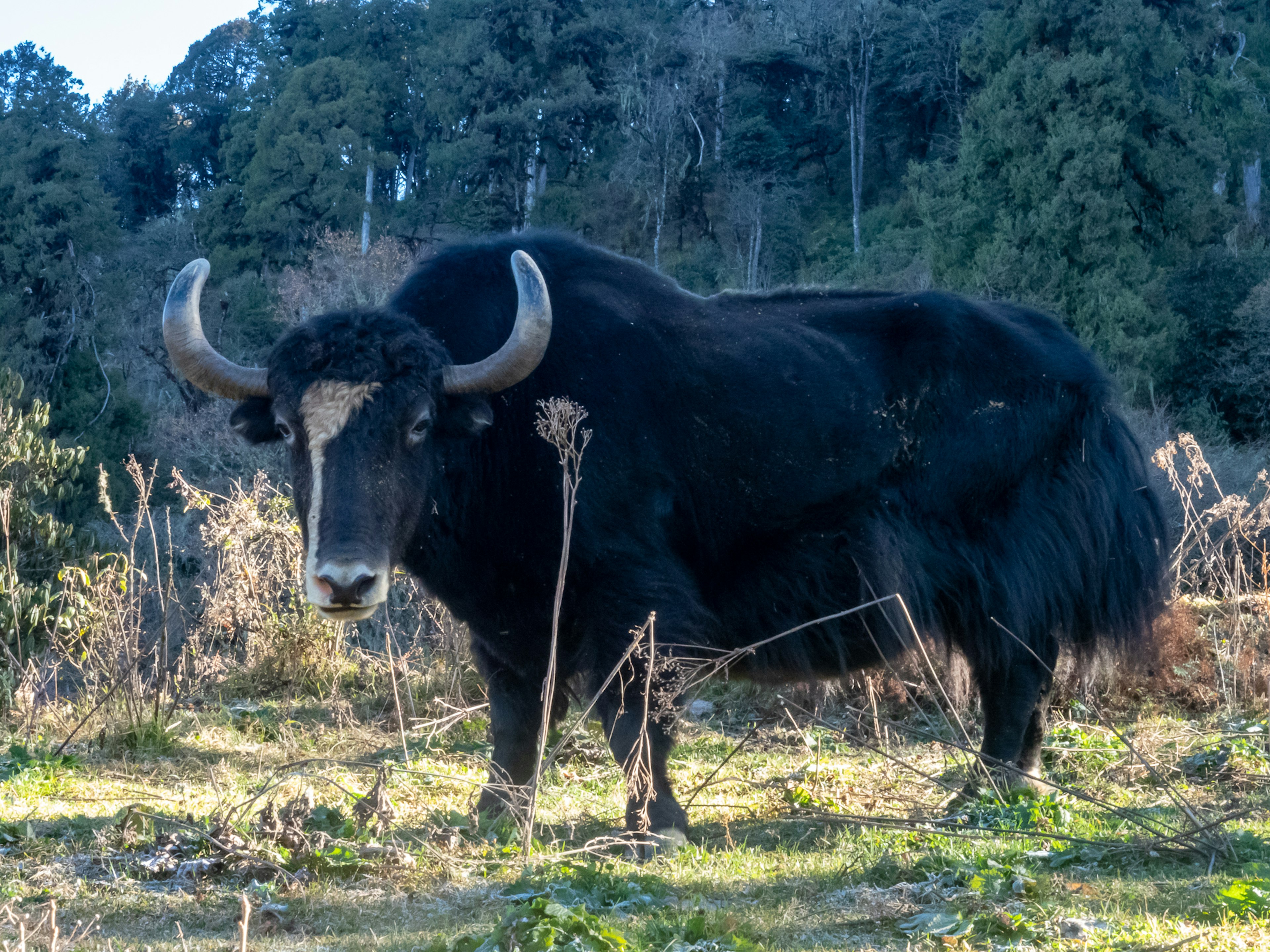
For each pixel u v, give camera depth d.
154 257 52.56
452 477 4.82
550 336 5.01
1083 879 4.03
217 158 79.00
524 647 5.12
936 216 37.72
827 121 64.38
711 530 5.26
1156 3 40.53
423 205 56.91
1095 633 5.86
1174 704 7.52
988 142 35.59
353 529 4.18
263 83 67.31
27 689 7.84
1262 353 30.36
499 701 5.32
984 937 3.44
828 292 6.00
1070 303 32.50
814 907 3.84
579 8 64.81
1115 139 33.34
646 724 4.73
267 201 51.38
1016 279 32.47
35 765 6.04
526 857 4.36
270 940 3.58
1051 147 33.25
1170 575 6.10
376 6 69.62
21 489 9.76
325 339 4.45
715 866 4.36
